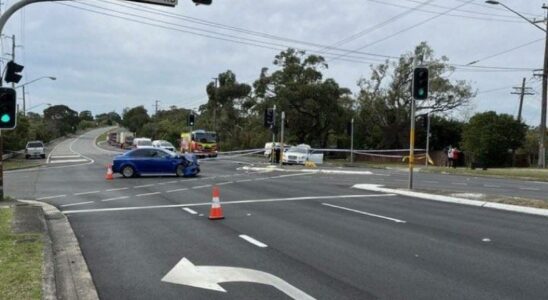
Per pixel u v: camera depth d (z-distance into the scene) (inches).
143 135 4936.0
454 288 280.8
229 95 3363.7
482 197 676.7
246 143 2925.7
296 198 711.1
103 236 437.7
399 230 460.1
